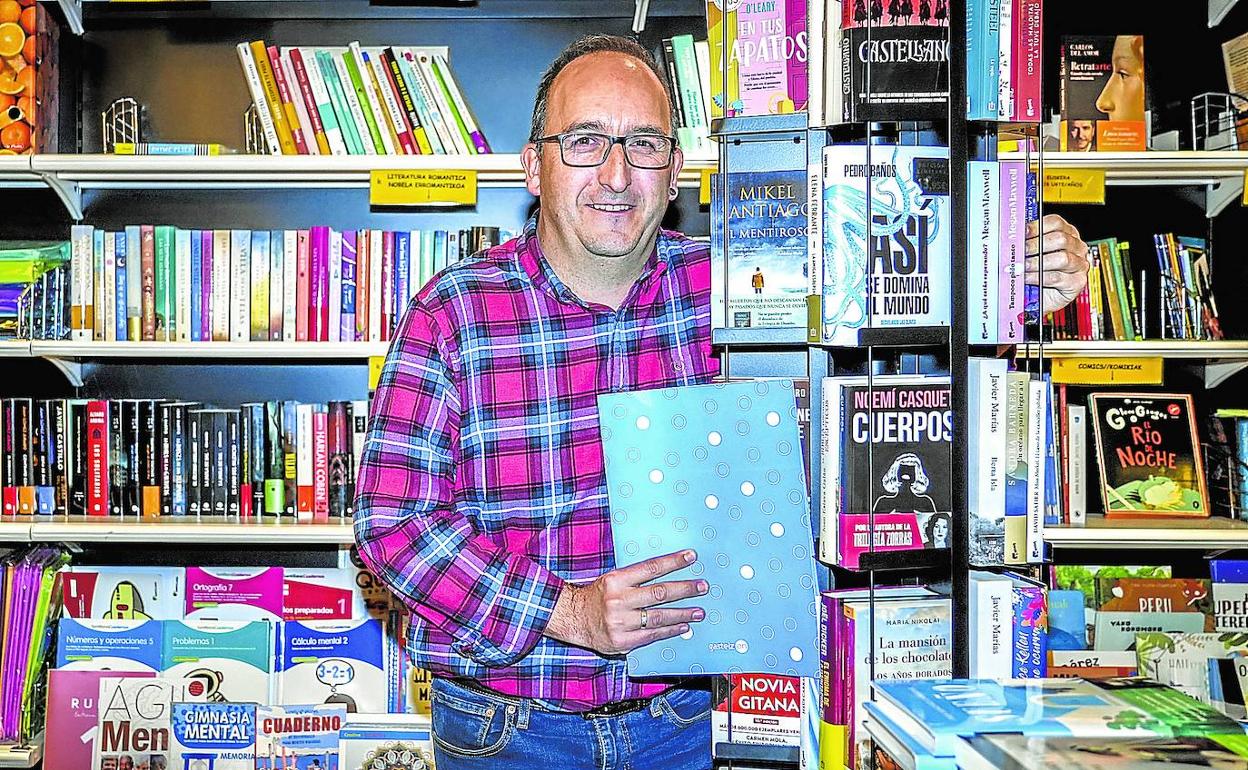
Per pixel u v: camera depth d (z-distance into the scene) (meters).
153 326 2.45
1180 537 2.37
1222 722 0.88
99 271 2.44
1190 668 2.27
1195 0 2.63
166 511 2.49
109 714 2.37
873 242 1.10
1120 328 2.49
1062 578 2.44
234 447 2.49
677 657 1.16
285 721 2.39
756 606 1.15
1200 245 2.53
